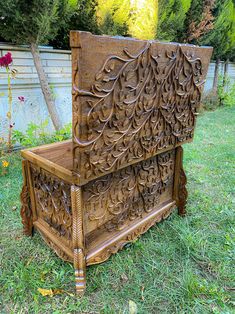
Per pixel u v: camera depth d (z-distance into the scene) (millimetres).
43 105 2926
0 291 1079
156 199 1503
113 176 1152
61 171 1026
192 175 2240
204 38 4410
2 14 2100
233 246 1366
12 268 1199
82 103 796
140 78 974
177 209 1670
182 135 1439
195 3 3879
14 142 2518
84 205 1048
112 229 1238
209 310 1013
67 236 1172
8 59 2062
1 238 1403
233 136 3496
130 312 1000
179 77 1182
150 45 956
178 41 4176
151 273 1194
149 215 1463
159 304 1040
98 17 2809
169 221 1591
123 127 999
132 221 1358
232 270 1211
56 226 1231
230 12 4789
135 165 1252
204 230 1510
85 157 896
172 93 1192
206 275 1190
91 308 1021
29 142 2387
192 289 1088
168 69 1095
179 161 1564
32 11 2195
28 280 1126
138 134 1100
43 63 2801
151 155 1255
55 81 2990
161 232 1489
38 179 1248
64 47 3254
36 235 1435
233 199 1861
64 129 2629
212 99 5488
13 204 1728
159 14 3184
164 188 1550
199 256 1295
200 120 4434
